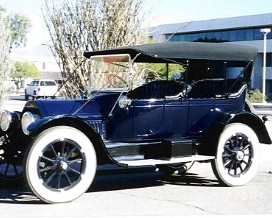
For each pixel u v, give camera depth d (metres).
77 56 9.42
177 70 6.89
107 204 5.43
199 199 5.73
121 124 6.10
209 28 49.31
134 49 5.93
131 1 9.68
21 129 5.99
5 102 10.88
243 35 48.22
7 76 10.87
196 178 7.22
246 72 6.89
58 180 5.43
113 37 9.54
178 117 6.39
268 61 47.69
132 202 5.55
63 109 5.84
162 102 6.26
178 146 6.18
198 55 6.18
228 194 6.03
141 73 8.24
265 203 5.54
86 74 9.22
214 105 6.64
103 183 6.79
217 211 5.12
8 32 10.98
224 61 6.71
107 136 6.10
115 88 6.35
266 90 48.41
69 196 5.42
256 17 46.38
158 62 6.88
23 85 58.16
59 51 9.58
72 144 5.42
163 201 5.61
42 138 5.24
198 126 6.55
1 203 5.40
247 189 6.36
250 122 6.76
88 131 5.55
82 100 6.11
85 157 5.49
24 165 5.22
